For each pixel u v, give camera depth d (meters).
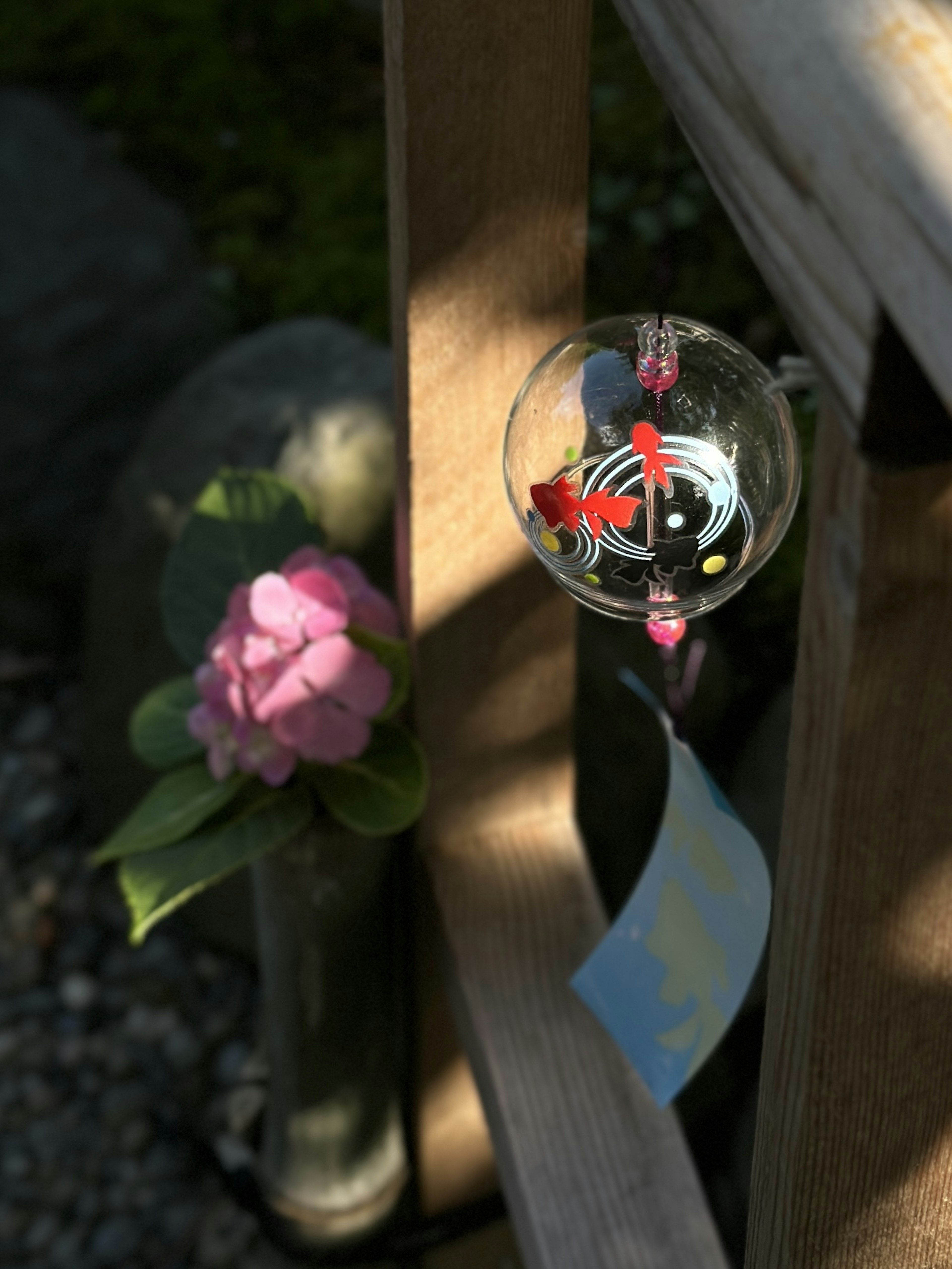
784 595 1.26
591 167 1.64
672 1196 0.61
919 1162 0.37
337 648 0.60
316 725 0.61
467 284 0.55
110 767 1.37
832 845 0.32
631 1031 0.57
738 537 0.41
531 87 0.52
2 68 1.94
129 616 1.29
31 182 1.65
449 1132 0.84
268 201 1.80
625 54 1.81
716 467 0.40
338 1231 0.87
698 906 0.52
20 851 1.49
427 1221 0.88
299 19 2.01
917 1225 0.39
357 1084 0.79
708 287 1.50
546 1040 0.65
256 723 0.61
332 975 0.72
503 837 0.71
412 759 0.64
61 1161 1.29
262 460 1.18
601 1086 0.64
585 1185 0.61
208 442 1.21
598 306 1.50
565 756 0.70
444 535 0.61
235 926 1.37
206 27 2.00
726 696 1.18
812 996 0.34
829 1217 0.38
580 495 0.41
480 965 0.67
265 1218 0.89
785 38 0.27
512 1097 0.63
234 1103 1.08
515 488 0.43
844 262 0.26
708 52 0.29
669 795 0.53
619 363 0.40
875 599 0.29
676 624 0.47
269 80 1.95
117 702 1.33
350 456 1.12
